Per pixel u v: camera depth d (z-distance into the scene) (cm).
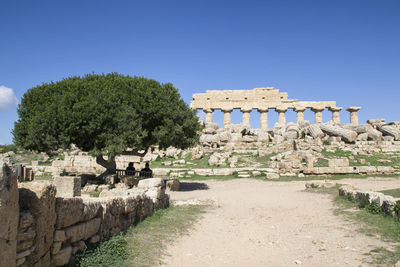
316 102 6450
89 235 646
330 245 830
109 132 2033
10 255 407
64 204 551
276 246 854
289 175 2792
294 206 1484
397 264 600
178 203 1514
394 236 843
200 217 1248
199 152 3738
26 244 443
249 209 1454
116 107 2092
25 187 480
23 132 2194
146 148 2403
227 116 6531
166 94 2333
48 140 1975
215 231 1035
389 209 1064
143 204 1038
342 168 2786
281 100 6519
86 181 2253
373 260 682
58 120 1970
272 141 4416
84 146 2188
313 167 2823
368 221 1038
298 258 742
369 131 4334
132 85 2294
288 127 4775
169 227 1013
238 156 3547
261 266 698
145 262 678
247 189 2192
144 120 2208
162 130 2152
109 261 628
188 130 2297
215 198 1588
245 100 6575
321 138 4172
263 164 3219
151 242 823
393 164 3023
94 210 670
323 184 2048
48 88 2241
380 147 3700
